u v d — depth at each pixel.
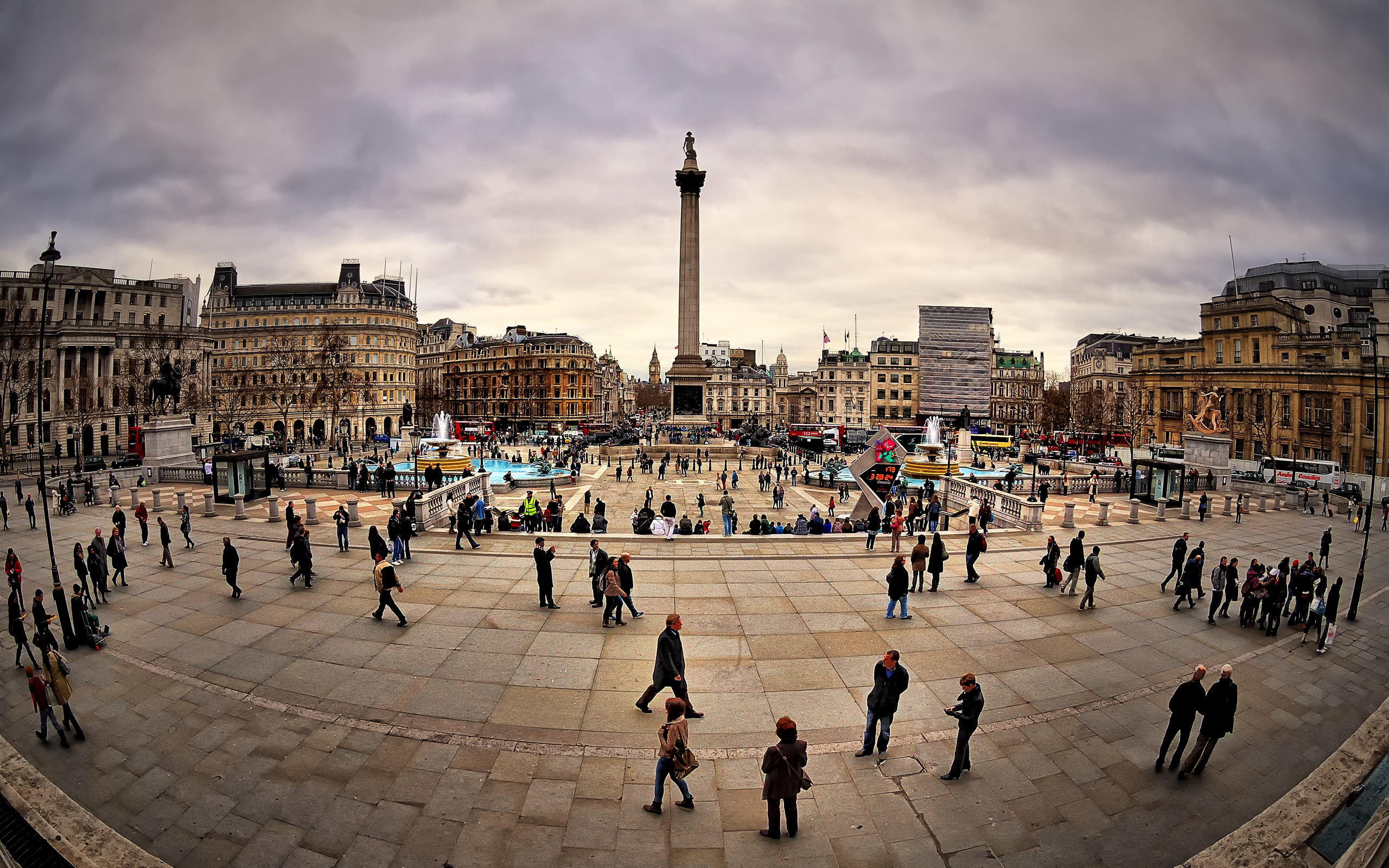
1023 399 159.25
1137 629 17.59
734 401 187.50
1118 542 28.80
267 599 18.83
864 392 147.88
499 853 8.79
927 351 131.50
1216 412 54.47
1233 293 100.56
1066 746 11.62
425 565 22.28
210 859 8.68
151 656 14.95
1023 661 15.19
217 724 12.03
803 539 26.12
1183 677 14.74
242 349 128.00
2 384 73.12
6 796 9.70
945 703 13.08
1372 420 63.62
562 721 12.11
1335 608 16.42
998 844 9.10
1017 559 24.47
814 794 10.11
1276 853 8.59
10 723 12.26
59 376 84.50
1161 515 35.62
